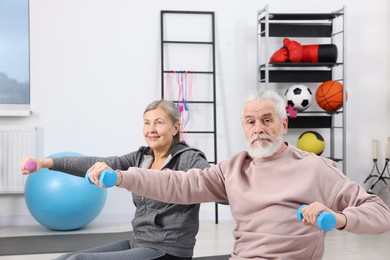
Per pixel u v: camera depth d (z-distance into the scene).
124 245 2.11
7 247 3.78
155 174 1.84
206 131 4.90
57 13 4.69
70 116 4.73
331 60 4.71
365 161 5.11
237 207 1.82
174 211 2.03
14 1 4.70
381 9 5.07
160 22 4.80
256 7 4.91
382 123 5.11
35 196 4.09
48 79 4.69
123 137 4.80
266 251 1.72
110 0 4.75
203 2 4.87
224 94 4.92
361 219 1.49
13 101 4.74
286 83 4.98
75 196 4.07
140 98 4.82
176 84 4.86
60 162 2.07
